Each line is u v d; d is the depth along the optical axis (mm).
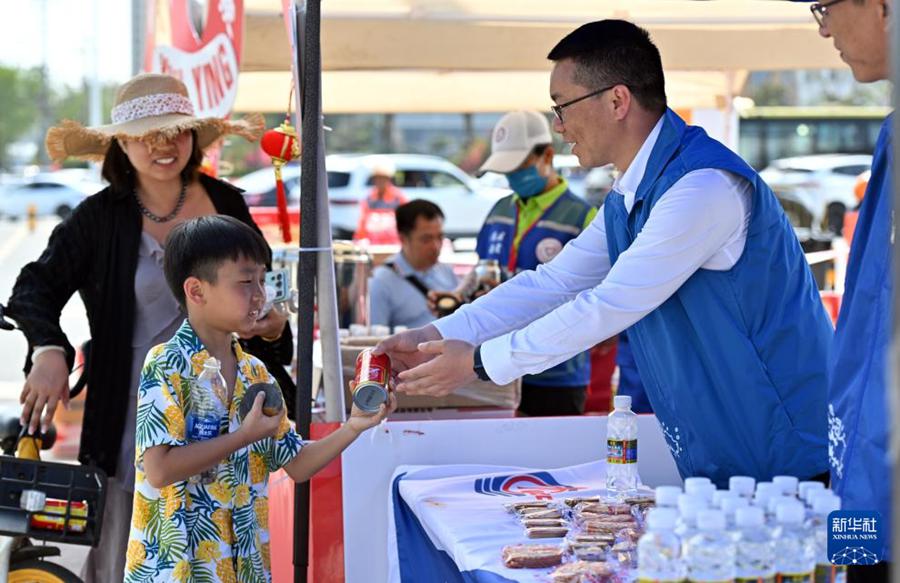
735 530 1858
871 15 2234
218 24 4844
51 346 3391
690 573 1799
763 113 22016
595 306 2598
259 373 2748
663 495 1941
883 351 2135
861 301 2197
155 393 2510
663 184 2633
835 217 19359
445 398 3941
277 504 3580
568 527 2555
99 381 3447
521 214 5086
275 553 3617
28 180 32031
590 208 5020
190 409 2564
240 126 3980
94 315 3492
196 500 2559
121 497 3465
